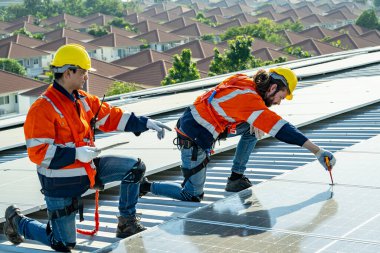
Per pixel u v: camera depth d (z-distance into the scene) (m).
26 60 70.38
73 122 4.80
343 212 4.82
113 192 6.76
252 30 83.38
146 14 136.50
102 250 4.63
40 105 4.69
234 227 4.74
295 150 7.93
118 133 10.14
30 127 4.66
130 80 50.06
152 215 5.83
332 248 4.12
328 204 5.07
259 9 151.12
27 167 7.93
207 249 4.33
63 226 4.97
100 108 5.10
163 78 49.59
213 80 18.66
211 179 6.88
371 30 93.69
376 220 4.58
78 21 117.69
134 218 5.30
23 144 10.41
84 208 6.32
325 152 5.24
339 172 6.02
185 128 5.66
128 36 93.62
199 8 161.38
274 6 151.00
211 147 5.75
